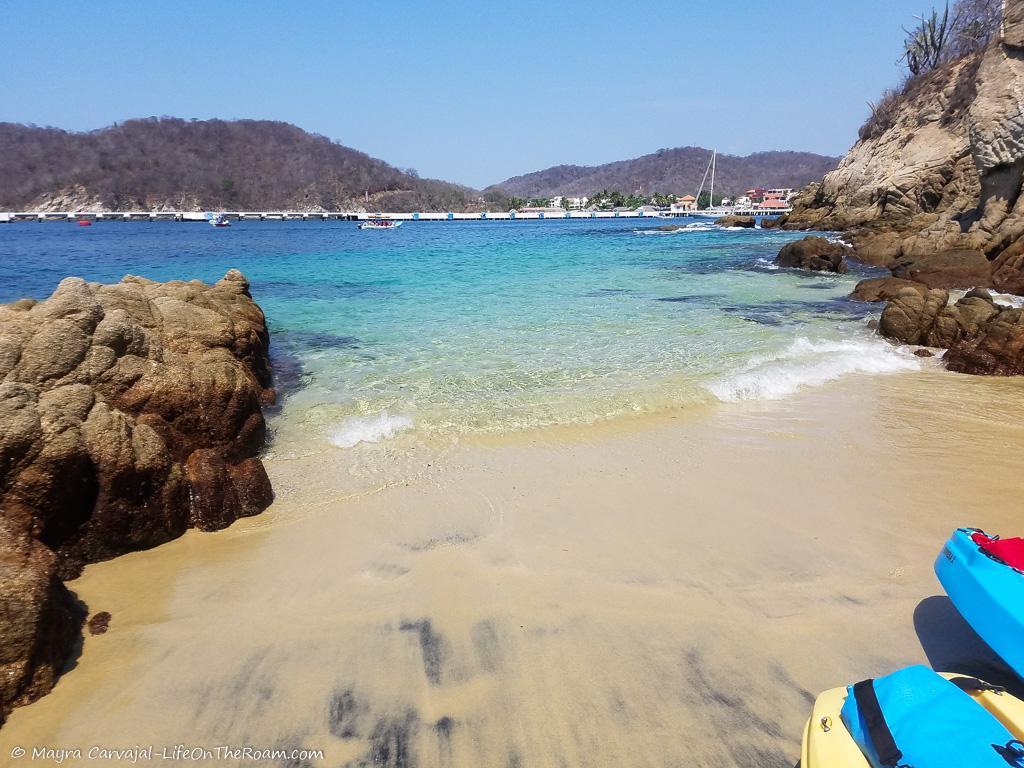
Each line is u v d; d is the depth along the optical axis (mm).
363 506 6297
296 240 55281
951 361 11492
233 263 30562
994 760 2686
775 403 9430
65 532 5156
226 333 8664
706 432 8250
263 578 5090
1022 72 23578
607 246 42969
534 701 3785
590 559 5293
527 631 4402
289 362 11555
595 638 4324
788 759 3369
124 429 5617
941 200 35375
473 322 14977
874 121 49562
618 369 10883
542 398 9414
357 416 8750
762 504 6266
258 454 7516
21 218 149000
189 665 4090
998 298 18172
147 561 5359
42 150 184750
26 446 4926
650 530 5762
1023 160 23266
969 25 43438
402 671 4035
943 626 4430
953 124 37188
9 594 3861
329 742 3512
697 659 4113
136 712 3711
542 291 20078
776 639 4297
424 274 25203
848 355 12078
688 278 23656
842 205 49875
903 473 6984
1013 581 3859
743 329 14156
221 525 5918
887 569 5133
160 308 8453
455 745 3488
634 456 7480
